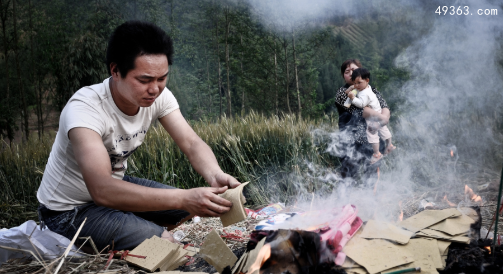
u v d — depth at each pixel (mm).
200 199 1662
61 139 1974
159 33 1745
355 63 3910
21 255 1999
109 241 1972
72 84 9398
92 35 9562
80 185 2031
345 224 1797
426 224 1960
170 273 1686
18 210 4266
